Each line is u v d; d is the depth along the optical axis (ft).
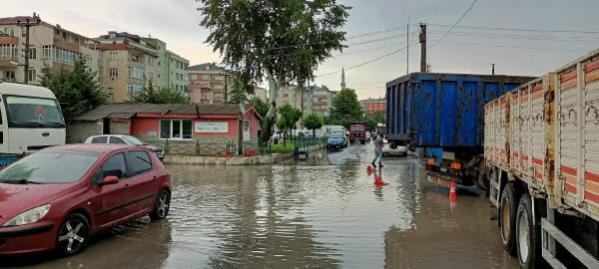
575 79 13.78
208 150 96.17
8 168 25.86
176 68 306.55
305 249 24.66
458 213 35.58
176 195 45.01
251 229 29.53
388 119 52.65
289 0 110.83
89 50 199.00
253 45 116.67
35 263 21.48
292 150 114.32
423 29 86.94
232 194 45.88
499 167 26.71
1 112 43.14
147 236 27.25
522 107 20.76
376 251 24.35
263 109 194.80
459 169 43.78
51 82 102.27
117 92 217.97
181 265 21.49
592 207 12.47
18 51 174.60
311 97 524.52
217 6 110.83
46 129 46.73
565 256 16.74
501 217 25.30
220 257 22.97
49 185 23.44
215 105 103.71
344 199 42.73
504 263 22.24
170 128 98.17
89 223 23.93
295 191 48.29
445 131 44.68
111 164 26.86
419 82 44.32
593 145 12.36
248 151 93.09
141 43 255.29
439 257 23.27
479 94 44.93
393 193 46.98
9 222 20.54
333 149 146.92
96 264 21.44
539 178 17.58
